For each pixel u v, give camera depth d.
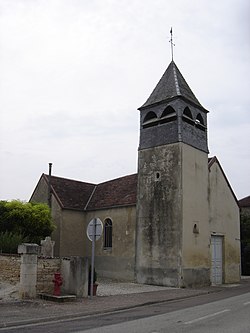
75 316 10.89
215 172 24.34
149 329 8.73
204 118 23.92
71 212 26.50
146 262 21.59
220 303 13.76
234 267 25.00
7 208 23.44
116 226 24.36
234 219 25.81
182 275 19.91
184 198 20.84
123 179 27.84
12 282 14.19
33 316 10.44
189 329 8.70
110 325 9.35
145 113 23.59
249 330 8.55
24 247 13.75
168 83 23.38
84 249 26.67
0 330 8.84
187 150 21.72
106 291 17.20
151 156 22.66
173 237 20.58
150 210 22.02
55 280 13.70
